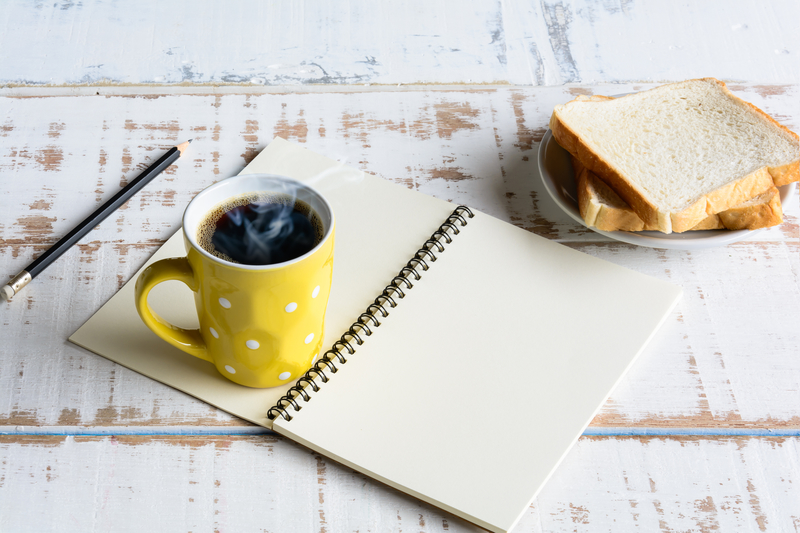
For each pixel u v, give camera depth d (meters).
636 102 1.30
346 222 1.22
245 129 1.30
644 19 1.42
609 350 1.15
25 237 1.21
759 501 1.10
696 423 1.13
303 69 1.36
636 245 1.23
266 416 1.11
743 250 1.23
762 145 1.24
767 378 1.15
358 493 1.09
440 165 1.28
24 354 1.14
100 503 1.09
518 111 1.33
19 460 1.10
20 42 1.36
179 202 1.24
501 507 1.07
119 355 1.14
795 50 1.39
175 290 1.17
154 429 1.11
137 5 1.41
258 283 1.05
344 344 1.13
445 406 1.11
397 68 1.36
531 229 1.24
